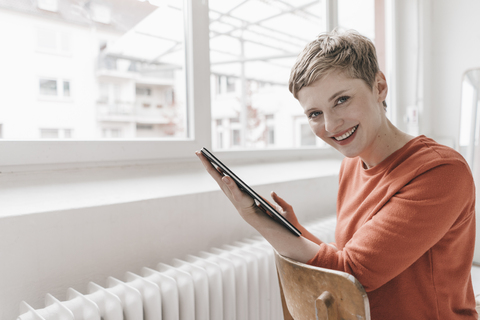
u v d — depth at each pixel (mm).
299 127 2504
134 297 711
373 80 625
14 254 706
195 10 1337
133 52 1471
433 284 610
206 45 1383
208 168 605
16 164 927
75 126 1332
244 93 2182
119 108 1955
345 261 586
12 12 1080
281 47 2178
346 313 503
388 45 2447
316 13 2113
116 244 859
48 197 848
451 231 593
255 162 1649
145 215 914
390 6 2418
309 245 626
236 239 1159
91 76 1393
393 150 689
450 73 2357
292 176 1434
